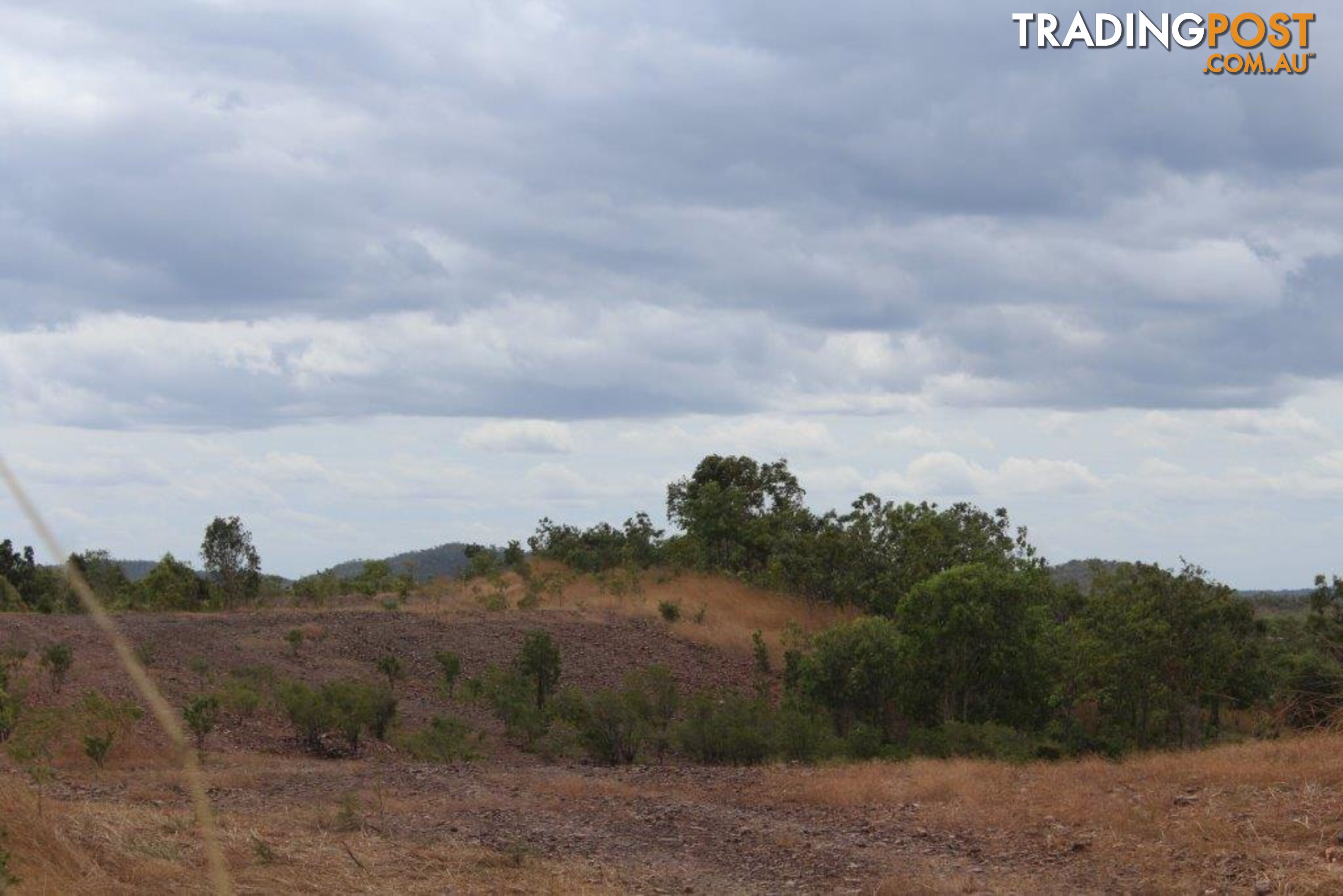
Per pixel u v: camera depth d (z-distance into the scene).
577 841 12.16
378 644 35.50
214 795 14.63
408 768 18.00
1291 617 31.78
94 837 9.73
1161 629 25.70
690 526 54.62
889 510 48.06
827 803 14.31
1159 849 10.60
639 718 24.14
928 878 10.30
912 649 29.30
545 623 40.47
